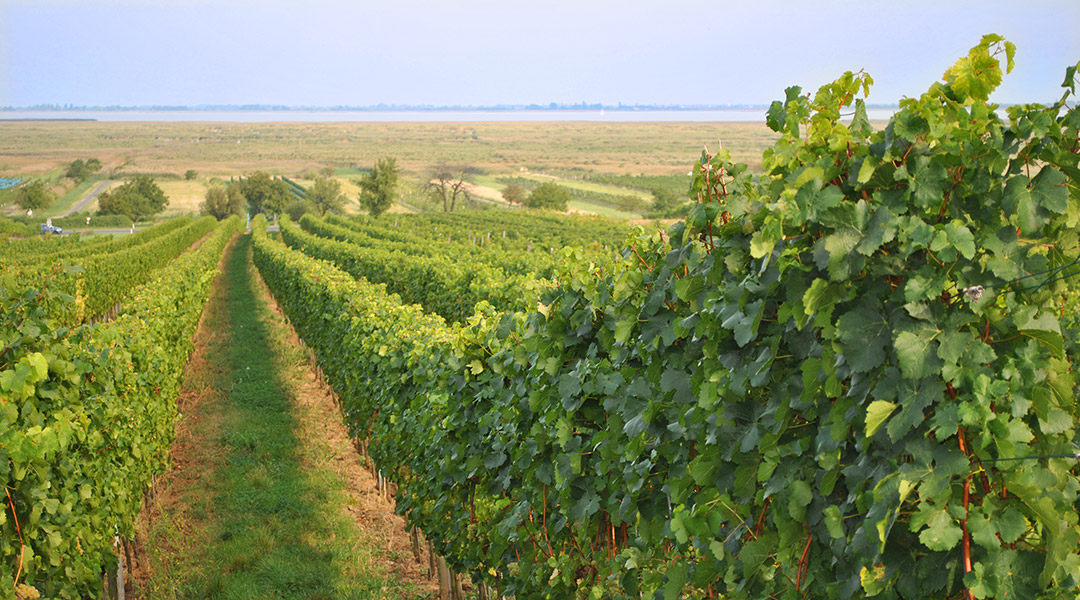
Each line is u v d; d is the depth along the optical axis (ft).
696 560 9.77
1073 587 6.07
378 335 28.30
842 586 7.14
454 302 50.65
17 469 13.65
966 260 6.22
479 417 17.74
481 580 18.31
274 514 26.71
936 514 6.09
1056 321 6.22
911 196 6.49
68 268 16.26
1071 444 6.31
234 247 217.97
